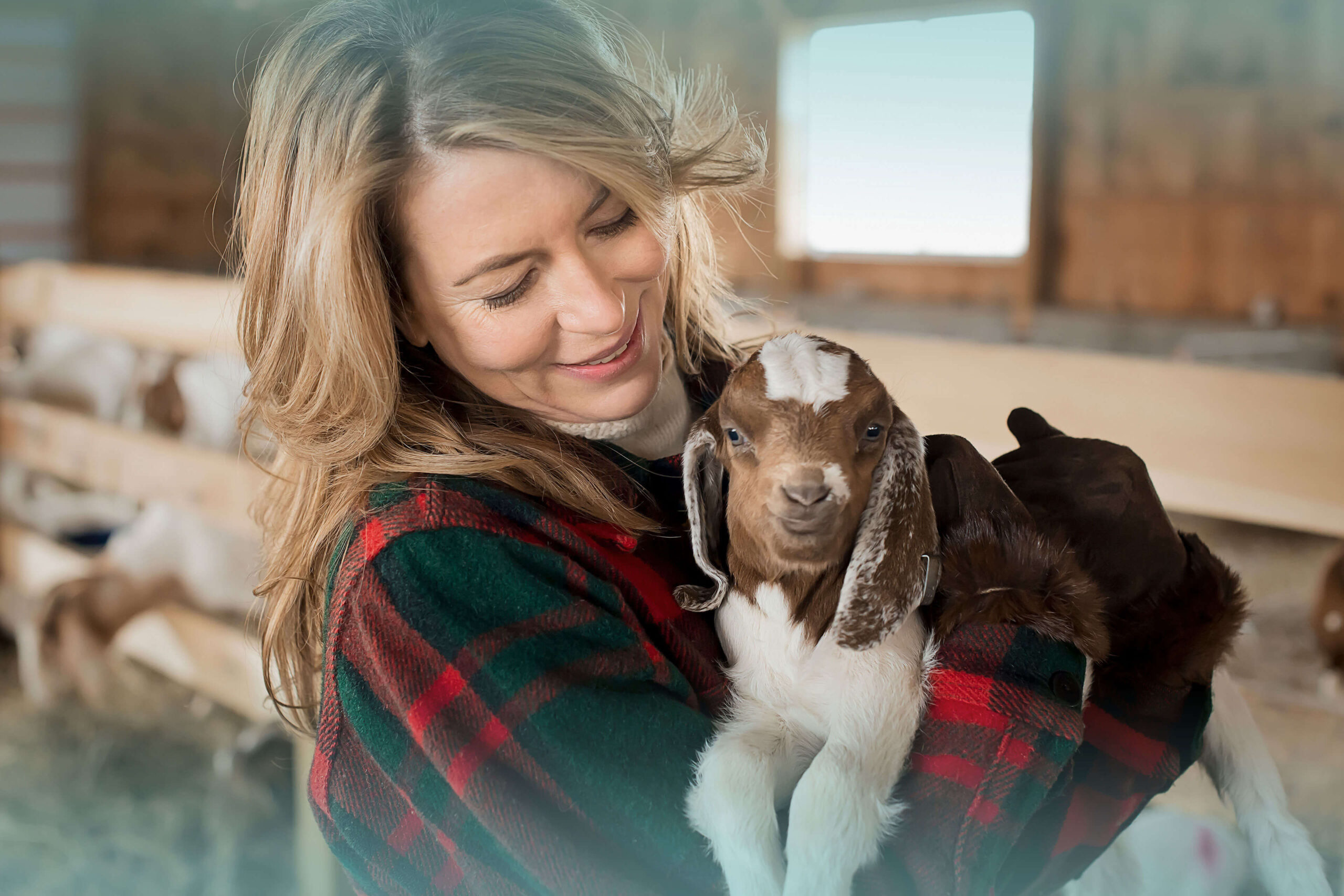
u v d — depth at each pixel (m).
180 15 8.77
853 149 7.76
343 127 1.13
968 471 1.24
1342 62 6.23
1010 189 7.31
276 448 1.60
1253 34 6.46
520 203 1.11
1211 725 1.46
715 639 1.30
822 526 1.08
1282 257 6.57
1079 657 1.18
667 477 1.38
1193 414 2.19
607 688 1.11
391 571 1.14
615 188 1.13
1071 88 7.01
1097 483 1.33
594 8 1.31
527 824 1.06
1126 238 7.02
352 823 1.18
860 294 7.89
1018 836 1.12
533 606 1.12
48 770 3.55
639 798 1.08
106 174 8.85
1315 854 1.43
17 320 4.68
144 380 3.82
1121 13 6.80
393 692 1.11
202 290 3.79
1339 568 2.86
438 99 1.10
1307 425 2.09
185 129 8.98
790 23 7.74
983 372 2.44
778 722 1.19
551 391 1.24
